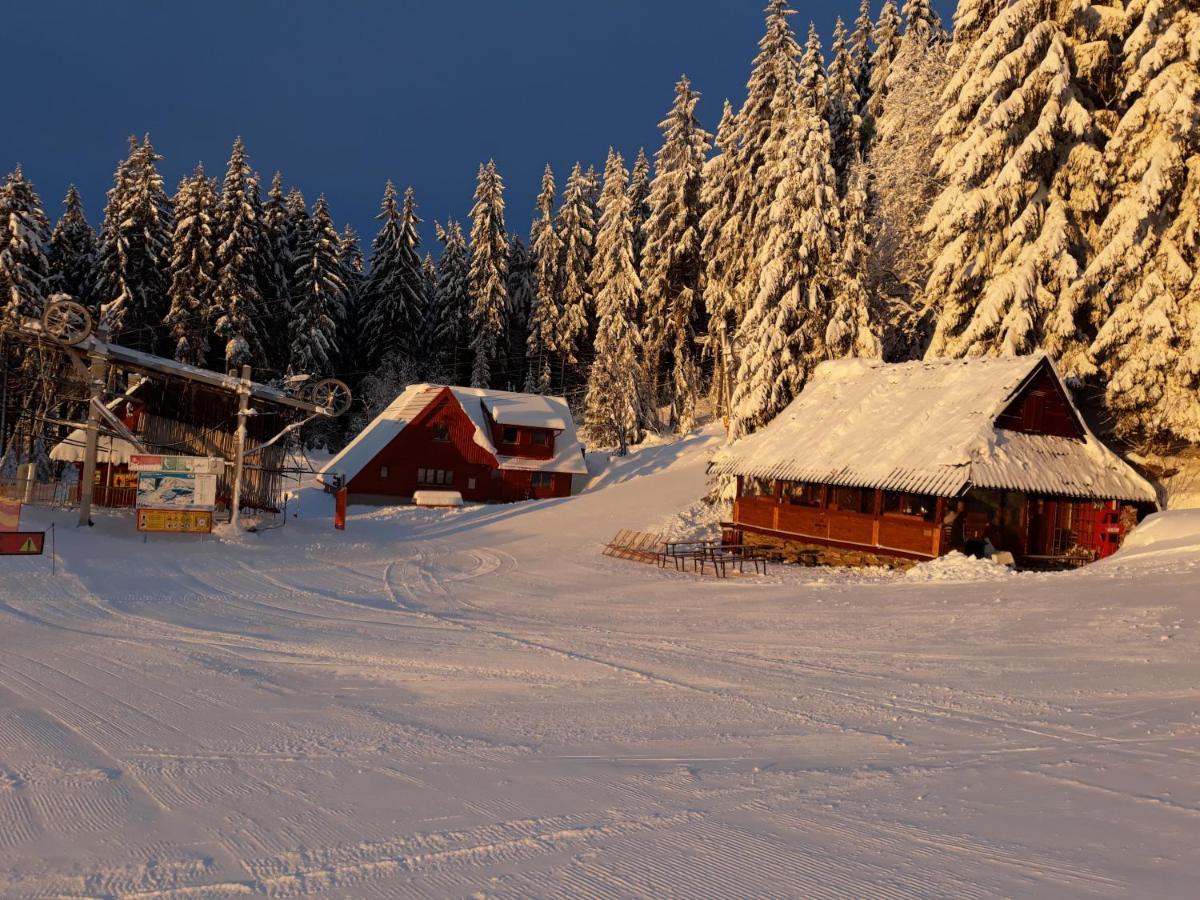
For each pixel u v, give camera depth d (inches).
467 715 383.6
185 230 2292.1
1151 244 1003.9
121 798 277.6
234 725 366.6
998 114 1081.4
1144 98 994.1
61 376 1283.2
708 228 2180.1
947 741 329.4
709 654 521.0
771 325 1456.7
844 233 1422.2
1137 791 266.1
